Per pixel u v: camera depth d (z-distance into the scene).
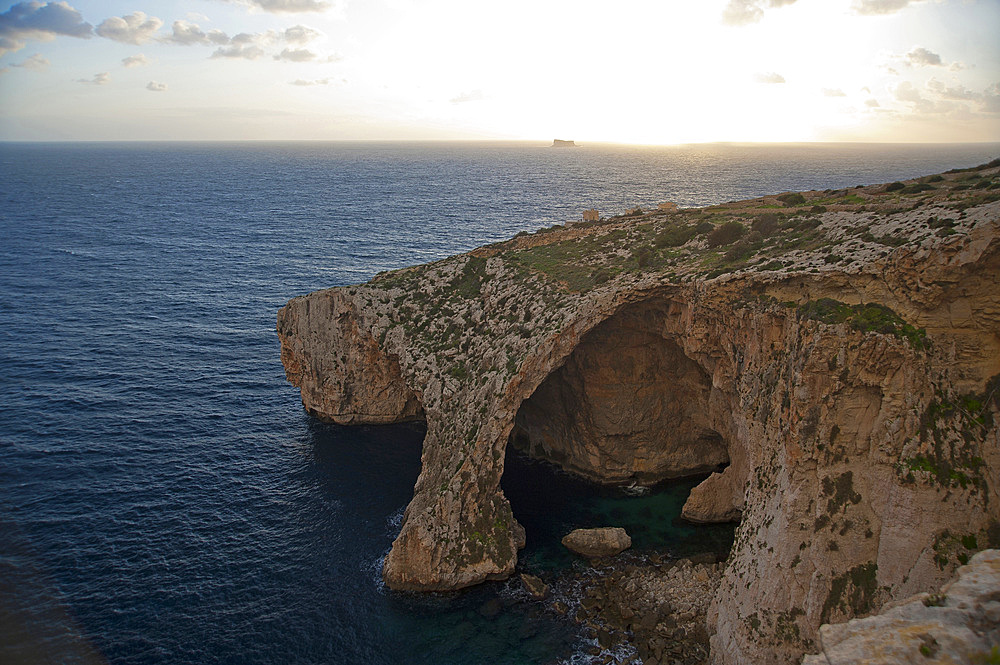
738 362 44.81
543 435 62.16
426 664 36.94
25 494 52.97
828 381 34.03
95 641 38.12
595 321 51.50
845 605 31.02
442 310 65.88
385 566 44.34
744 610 34.84
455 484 46.94
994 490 28.94
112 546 46.81
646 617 39.59
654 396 56.34
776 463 37.28
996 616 14.48
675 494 55.09
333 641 38.75
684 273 50.25
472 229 199.62
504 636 39.03
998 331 30.86
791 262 41.75
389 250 164.62
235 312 109.00
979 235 30.78
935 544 29.20
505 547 45.69
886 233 37.84
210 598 41.94
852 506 32.28
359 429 67.62
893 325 32.62
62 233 182.12
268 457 60.91
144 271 137.38
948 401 30.83
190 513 51.22
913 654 13.72
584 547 46.50
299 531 49.16
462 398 54.09
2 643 37.69
